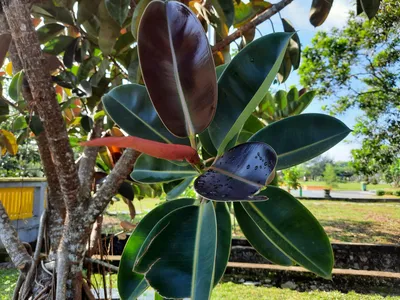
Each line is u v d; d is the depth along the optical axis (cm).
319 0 141
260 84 73
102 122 162
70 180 105
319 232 76
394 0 695
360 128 893
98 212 107
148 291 191
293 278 438
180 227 68
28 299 117
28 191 577
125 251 89
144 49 67
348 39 884
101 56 147
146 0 91
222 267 73
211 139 77
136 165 99
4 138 155
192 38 65
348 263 502
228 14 109
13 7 85
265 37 74
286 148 80
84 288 120
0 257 485
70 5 127
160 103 70
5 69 165
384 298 384
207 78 66
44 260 124
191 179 98
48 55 132
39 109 95
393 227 855
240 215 92
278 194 80
